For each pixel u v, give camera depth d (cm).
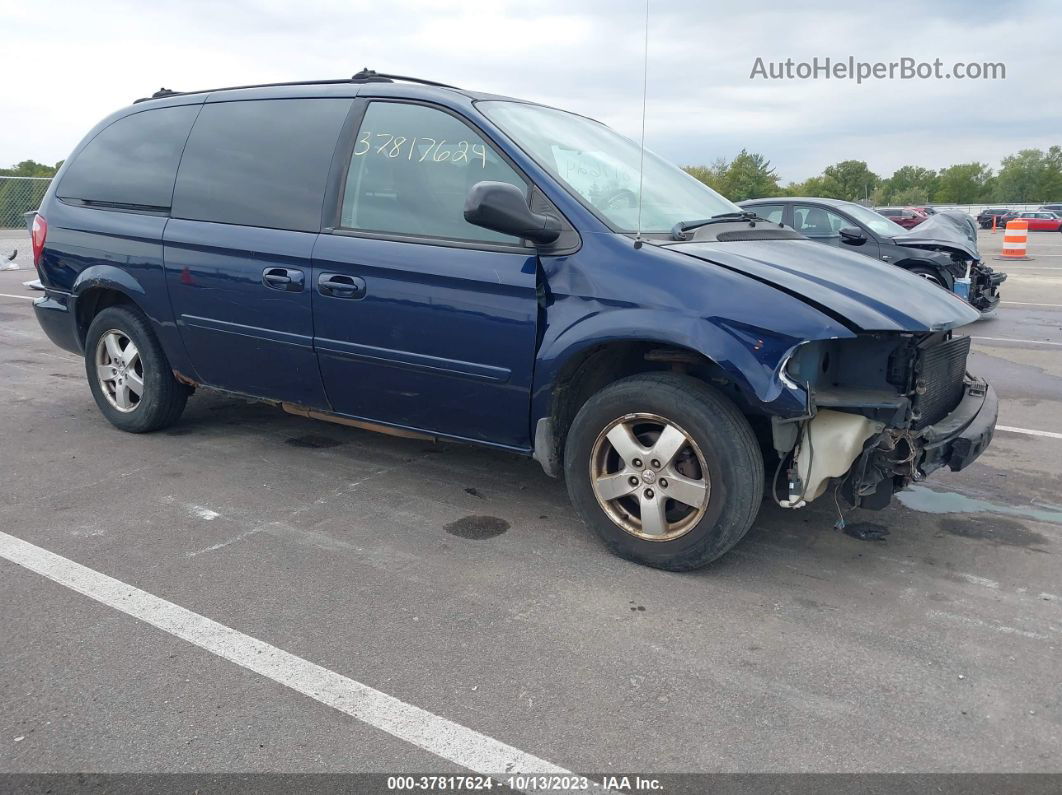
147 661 282
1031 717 259
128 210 491
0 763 233
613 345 351
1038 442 552
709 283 321
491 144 374
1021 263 2138
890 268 391
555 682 273
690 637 301
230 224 442
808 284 326
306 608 318
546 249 351
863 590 339
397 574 347
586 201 357
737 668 282
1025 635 306
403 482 454
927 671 283
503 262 358
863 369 338
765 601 329
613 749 242
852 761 238
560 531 393
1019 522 413
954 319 346
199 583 336
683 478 338
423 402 396
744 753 241
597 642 297
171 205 470
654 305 326
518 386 363
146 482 446
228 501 422
